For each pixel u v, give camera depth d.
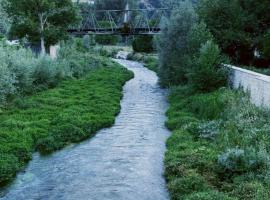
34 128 21.66
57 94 31.23
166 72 37.94
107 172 16.73
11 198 14.27
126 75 48.19
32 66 32.53
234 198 12.88
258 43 36.41
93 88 35.81
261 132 17.69
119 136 22.28
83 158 18.48
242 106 21.70
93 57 58.38
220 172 15.18
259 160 14.89
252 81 23.80
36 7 42.09
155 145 20.66
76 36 76.00
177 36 36.22
